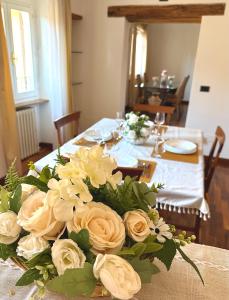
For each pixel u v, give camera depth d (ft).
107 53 12.29
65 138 11.06
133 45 19.92
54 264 1.57
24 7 9.57
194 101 11.60
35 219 1.61
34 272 1.65
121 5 11.38
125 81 13.35
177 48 25.95
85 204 1.71
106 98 13.07
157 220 2.08
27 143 10.53
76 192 1.60
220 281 2.52
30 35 10.19
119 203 1.90
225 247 6.48
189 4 10.50
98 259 1.49
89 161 1.75
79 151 1.88
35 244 1.63
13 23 9.35
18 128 9.73
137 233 1.77
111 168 1.89
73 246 1.58
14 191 1.94
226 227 7.24
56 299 2.13
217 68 10.85
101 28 11.97
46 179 1.97
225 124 11.54
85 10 11.87
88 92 13.21
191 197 4.29
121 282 1.41
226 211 8.01
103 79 12.78
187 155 5.96
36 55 10.75
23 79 10.43
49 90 11.21
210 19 10.36
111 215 1.74
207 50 10.75
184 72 26.50
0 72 7.65
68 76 11.29
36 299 2.12
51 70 10.58
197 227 5.27
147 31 24.98
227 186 9.62
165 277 2.52
